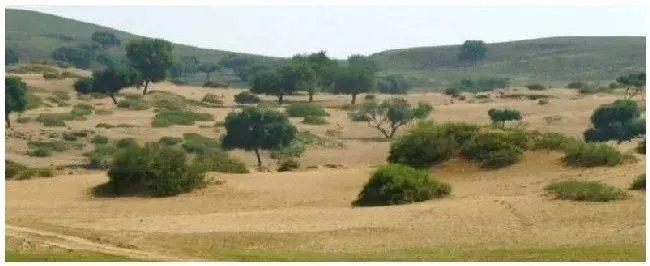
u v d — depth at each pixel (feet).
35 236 175.52
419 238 185.68
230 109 654.94
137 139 503.20
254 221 212.64
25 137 488.44
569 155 260.83
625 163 254.06
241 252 169.68
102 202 251.19
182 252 167.63
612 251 161.38
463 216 205.26
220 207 240.53
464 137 278.87
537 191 230.89
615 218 192.13
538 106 620.08
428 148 276.41
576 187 215.51
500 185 246.27
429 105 617.62
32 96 644.69
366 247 178.29
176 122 570.05
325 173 275.59
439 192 235.40
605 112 488.02
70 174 293.02
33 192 260.62
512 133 275.80
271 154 470.39
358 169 280.31
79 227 204.44
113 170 262.26
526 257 159.02
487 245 176.14
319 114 606.96
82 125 549.95
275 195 250.57
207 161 285.84
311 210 226.79
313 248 178.50
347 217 212.64
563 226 189.26
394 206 225.97
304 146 476.54
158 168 259.60
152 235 191.52
